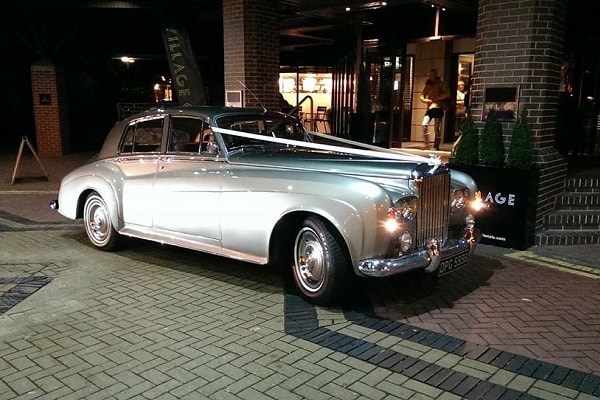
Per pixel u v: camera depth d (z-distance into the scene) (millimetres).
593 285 5434
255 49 9688
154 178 5816
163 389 3443
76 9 14367
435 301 4949
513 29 6809
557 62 7051
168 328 4352
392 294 5117
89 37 17516
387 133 14039
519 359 3844
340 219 4359
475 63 7297
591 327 4406
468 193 5262
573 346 4062
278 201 4762
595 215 7324
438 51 14680
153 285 5371
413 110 15477
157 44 18453
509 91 6918
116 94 20297
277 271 5820
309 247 4770
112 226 6316
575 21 10703
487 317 4590
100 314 4645
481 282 5488
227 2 9688
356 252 4336
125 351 3959
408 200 4395
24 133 20141
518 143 6676
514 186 6598
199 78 12117
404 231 4391
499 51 6961
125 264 6059
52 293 5148
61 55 16891
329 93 18641
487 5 7000
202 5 12281
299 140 6246
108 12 14867
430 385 3482
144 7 12539
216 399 3332
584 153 11453
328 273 4582
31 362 3803
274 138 5328
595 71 11039
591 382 3545
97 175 6367
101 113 20141
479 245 6887
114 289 5254
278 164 5066
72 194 6699
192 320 4512
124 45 18375
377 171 4672
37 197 10078
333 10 11023
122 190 6125
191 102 12125
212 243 5383
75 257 6320
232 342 4094
